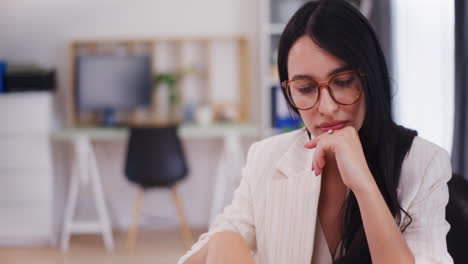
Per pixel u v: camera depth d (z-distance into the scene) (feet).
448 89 9.12
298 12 2.88
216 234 2.97
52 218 14.33
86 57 14.96
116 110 15.72
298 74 2.84
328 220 3.33
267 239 3.45
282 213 3.40
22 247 14.24
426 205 3.01
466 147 8.11
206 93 15.57
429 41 9.93
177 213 15.89
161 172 13.55
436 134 9.75
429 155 3.08
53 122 14.55
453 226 3.39
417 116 10.48
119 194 15.87
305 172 3.35
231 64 15.53
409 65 10.87
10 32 15.40
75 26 15.46
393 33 11.50
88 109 14.98
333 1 2.82
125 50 15.62
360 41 2.74
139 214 15.80
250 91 15.46
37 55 15.46
